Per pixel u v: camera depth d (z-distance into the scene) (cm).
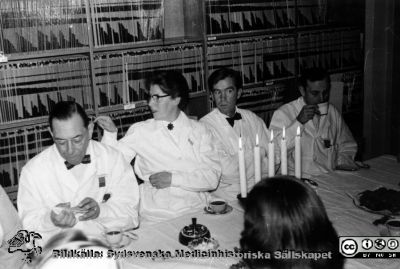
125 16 262
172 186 211
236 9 304
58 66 243
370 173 219
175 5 310
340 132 279
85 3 245
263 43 319
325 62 359
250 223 87
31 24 233
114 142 224
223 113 255
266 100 328
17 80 233
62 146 176
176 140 225
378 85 400
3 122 233
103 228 171
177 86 221
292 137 254
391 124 405
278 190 85
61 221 160
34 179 182
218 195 240
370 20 384
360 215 169
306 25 347
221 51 299
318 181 208
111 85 261
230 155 248
